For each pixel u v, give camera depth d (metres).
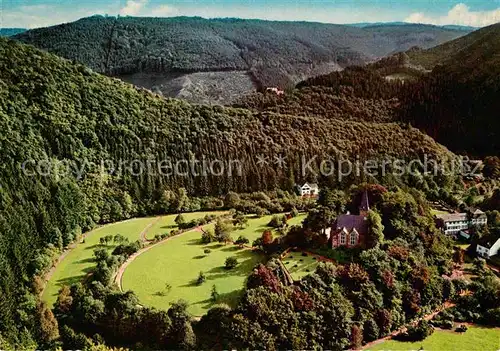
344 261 114.12
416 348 94.75
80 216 152.88
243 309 96.00
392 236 120.62
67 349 95.00
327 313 97.44
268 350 90.81
